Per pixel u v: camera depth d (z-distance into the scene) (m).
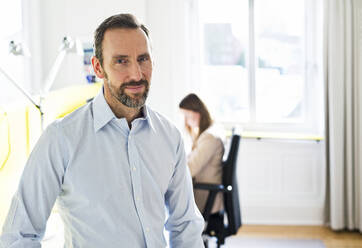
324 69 3.65
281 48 3.98
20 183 1.05
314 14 3.89
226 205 2.65
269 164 3.89
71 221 1.09
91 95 2.49
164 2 3.79
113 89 1.06
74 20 3.72
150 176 1.13
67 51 2.37
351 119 3.61
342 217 3.67
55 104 1.95
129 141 1.10
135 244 1.09
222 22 3.99
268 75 4.02
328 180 3.74
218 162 2.74
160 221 1.14
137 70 1.04
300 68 3.99
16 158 1.53
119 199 1.08
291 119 4.04
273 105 4.04
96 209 1.07
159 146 1.16
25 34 3.36
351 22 3.56
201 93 4.05
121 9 3.72
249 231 3.73
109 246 1.08
